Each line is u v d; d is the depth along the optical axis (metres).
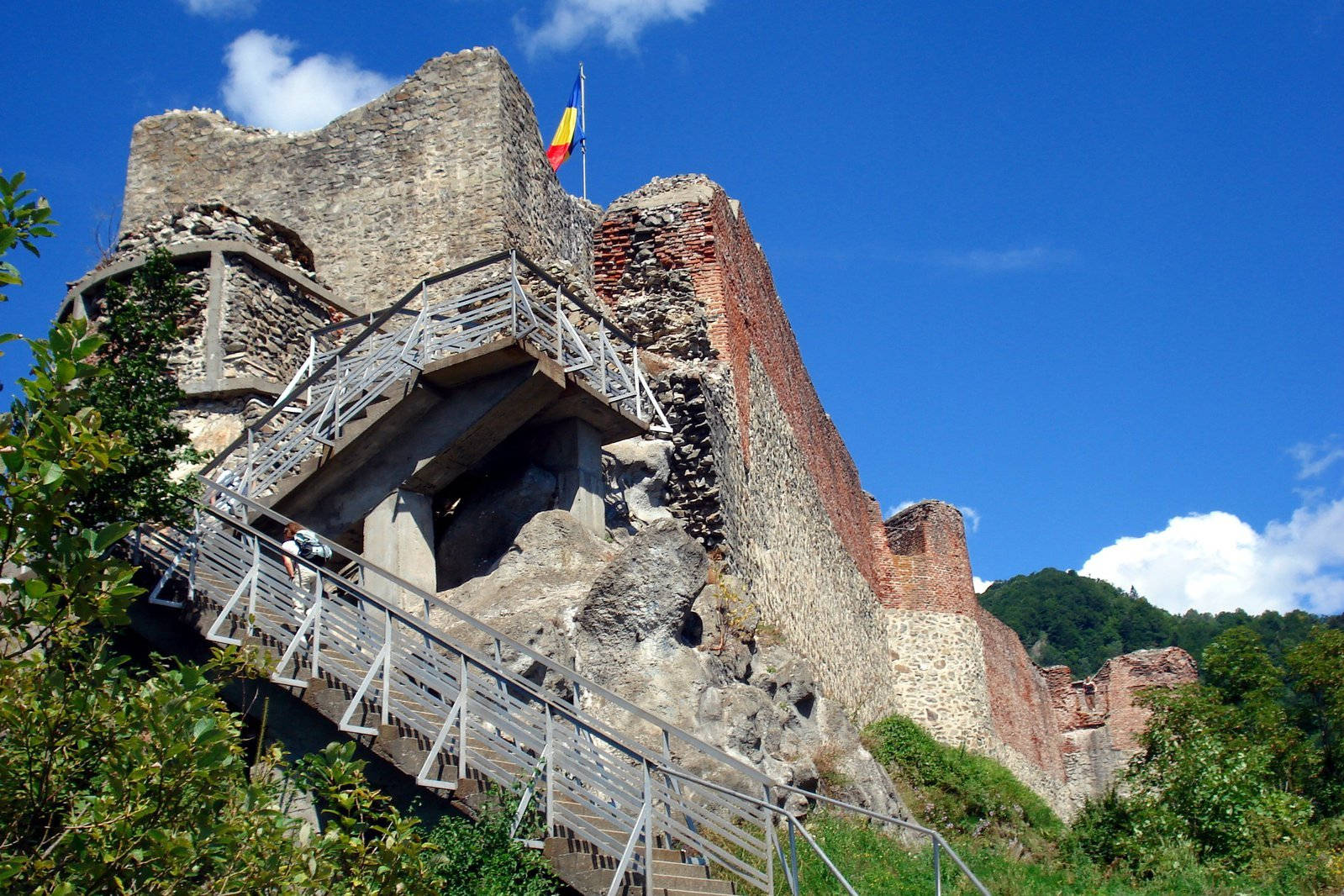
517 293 14.91
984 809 19.17
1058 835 19.09
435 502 15.95
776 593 21.27
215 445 16.73
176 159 22.91
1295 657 22.11
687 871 9.94
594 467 16.00
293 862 7.72
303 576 13.34
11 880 6.79
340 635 10.83
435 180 21.42
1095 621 69.44
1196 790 17.97
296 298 18.88
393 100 22.19
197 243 18.02
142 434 10.52
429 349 14.87
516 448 16.06
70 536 7.61
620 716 13.69
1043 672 40.84
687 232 22.03
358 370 15.33
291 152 22.45
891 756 20.17
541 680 13.16
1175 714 20.02
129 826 6.99
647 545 14.66
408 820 8.58
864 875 12.09
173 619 10.40
